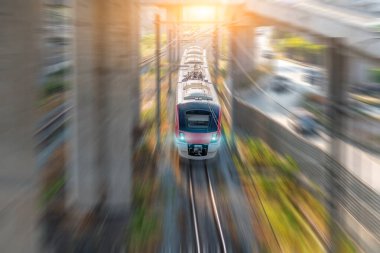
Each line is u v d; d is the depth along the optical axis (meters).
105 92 13.92
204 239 13.14
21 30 6.41
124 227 13.69
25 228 6.55
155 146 22.30
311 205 14.41
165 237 13.20
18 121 6.38
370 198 11.50
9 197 6.22
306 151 16.95
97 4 13.15
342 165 9.34
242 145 22.47
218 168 19.36
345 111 8.99
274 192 16.23
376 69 9.36
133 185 16.72
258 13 12.38
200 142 19.25
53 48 33.78
